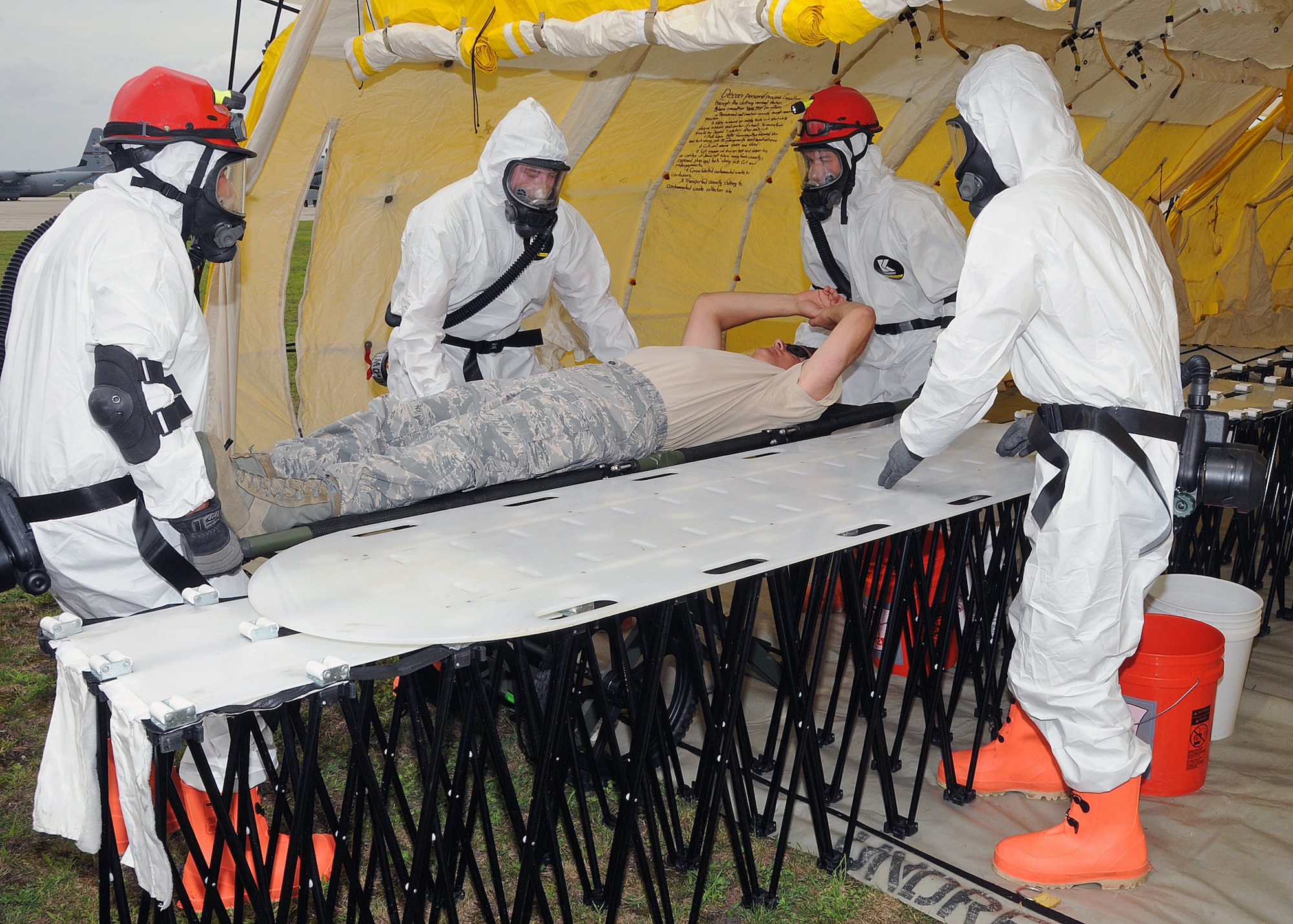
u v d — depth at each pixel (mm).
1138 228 2252
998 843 2451
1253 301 8906
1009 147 2201
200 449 1916
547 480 2545
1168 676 2551
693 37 2879
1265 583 4109
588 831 2221
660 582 1828
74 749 1550
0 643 3719
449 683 1631
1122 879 2268
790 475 2676
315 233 4465
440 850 1763
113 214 1854
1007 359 2117
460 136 4508
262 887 1555
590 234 3789
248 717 1489
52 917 2236
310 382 4820
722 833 2518
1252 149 7738
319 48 3834
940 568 3283
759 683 3338
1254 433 3812
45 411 1878
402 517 2297
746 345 6746
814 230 4070
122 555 2000
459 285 3539
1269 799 2639
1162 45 5621
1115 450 2102
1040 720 2279
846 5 2475
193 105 1953
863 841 2477
